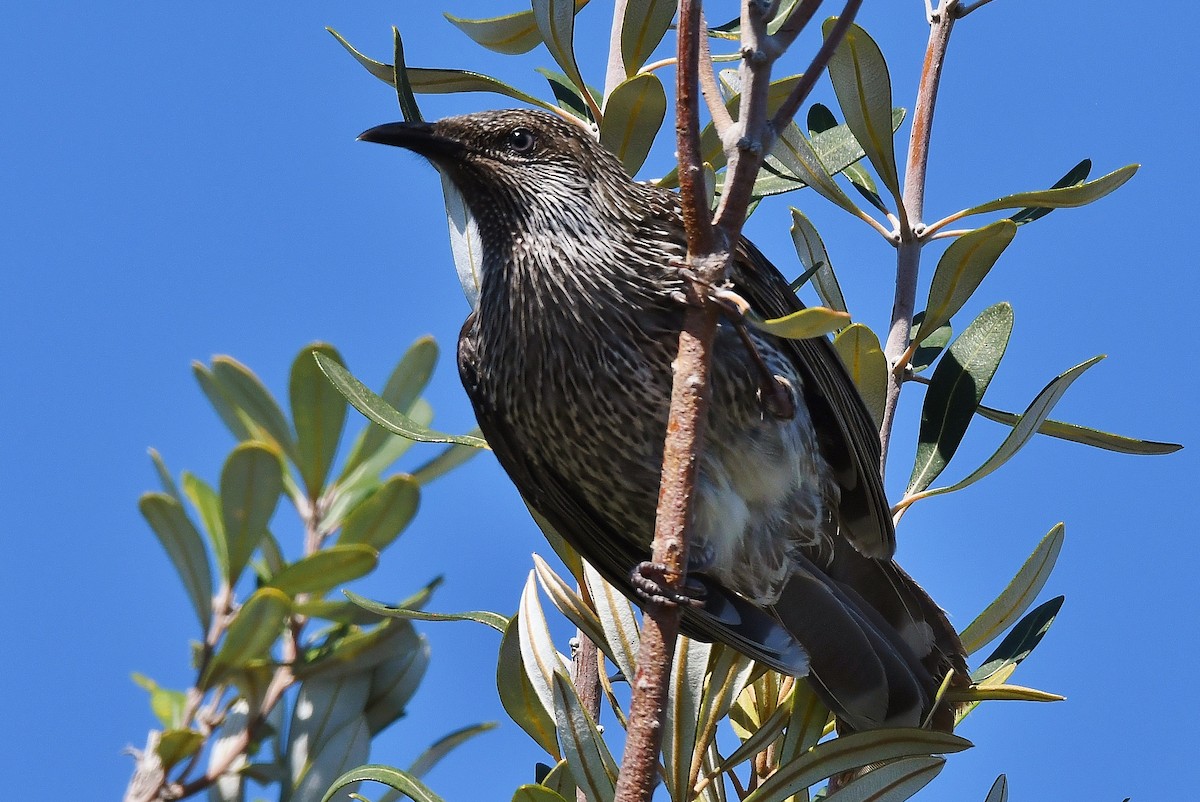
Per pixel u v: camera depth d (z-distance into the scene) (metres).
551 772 5.93
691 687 6.38
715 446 7.61
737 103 7.40
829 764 6.05
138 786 6.60
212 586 7.00
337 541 7.28
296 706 7.14
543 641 6.35
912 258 7.29
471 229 7.90
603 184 7.40
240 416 7.97
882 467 7.47
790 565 8.09
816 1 4.95
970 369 7.36
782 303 7.75
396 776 5.91
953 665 7.77
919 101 7.48
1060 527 6.78
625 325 7.29
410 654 7.36
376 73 8.07
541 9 7.36
